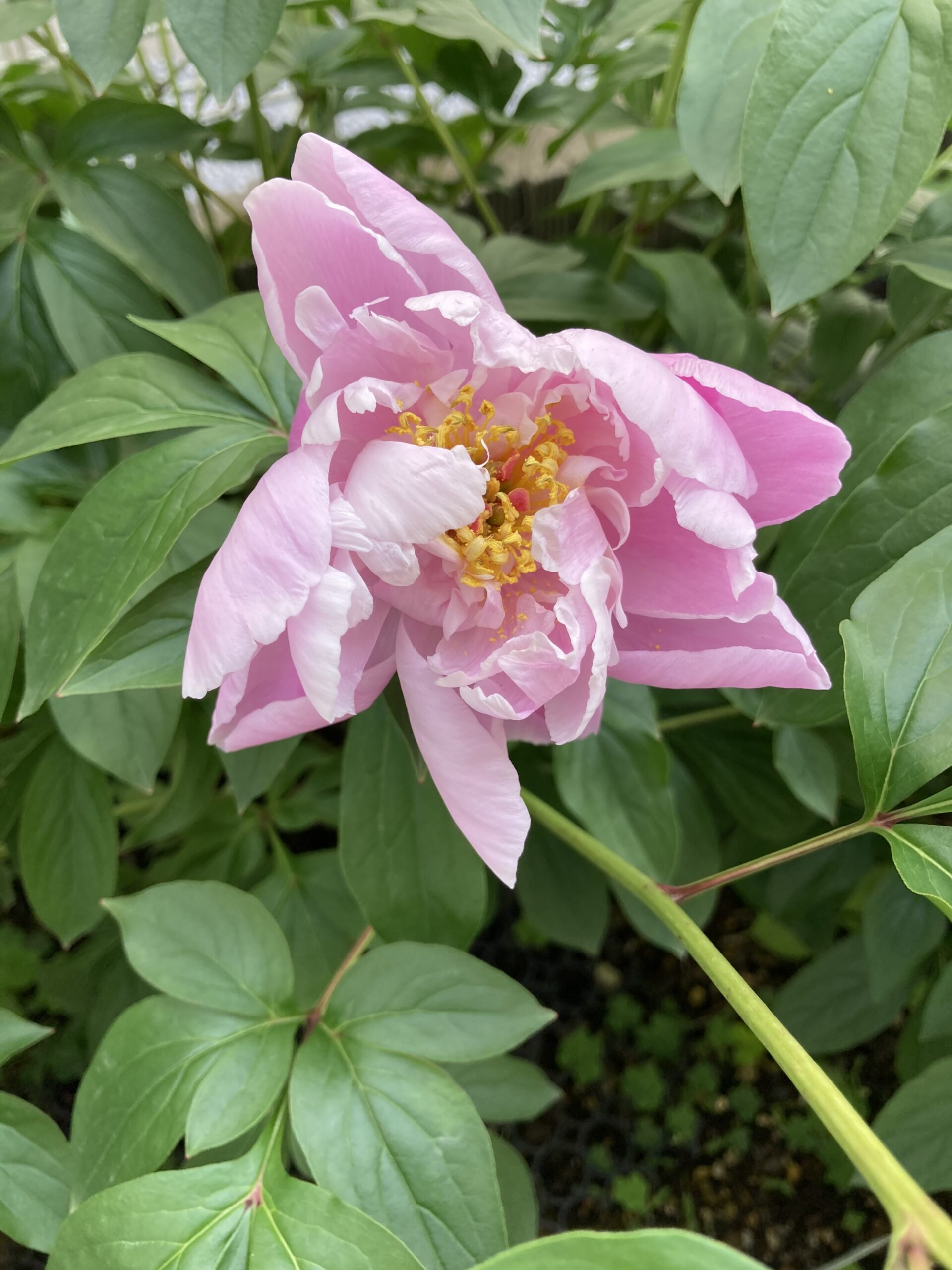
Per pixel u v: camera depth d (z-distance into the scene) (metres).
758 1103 0.45
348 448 0.24
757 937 0.49
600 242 0.44
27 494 0.29
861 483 0.26
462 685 0.22
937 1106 0.26
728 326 0.34
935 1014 0.30
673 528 0.25
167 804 0.37
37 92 0.43
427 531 0.22
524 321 0.36
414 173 0.49
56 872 0.33
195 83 0.52
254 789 0.31
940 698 0.22
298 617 0.21
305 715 0.22
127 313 0.31
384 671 0.24
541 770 0.39
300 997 0.36
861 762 0.22
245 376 0.27
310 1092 0.24
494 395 0.24
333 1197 0.22
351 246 0.22
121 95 0.42
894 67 0.21
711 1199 0.44
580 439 0.25
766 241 0.22
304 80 0.41
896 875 0.34
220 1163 0.23
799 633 0.23
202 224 0.56
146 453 0.25
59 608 0.23
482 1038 0.25
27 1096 0.45
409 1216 0.23
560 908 0.39
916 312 0.33
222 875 0.39
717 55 0.26
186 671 0.21
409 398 0.23
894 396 0.26
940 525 0.24
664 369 0.21
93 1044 0.40
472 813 0.23
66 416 0.26
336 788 0.40
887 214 0.22
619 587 0.23
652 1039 0.47
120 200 0.31
